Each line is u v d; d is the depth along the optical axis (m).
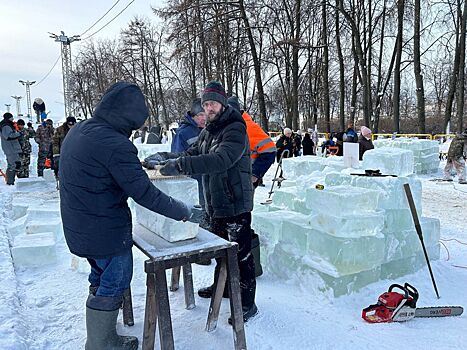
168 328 2.27
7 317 2.85
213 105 2.79
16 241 4.49
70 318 3.07
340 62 23.23
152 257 2.22
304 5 22.67
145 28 35.09
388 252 3.87
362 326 3.02
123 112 2.25
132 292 3.58
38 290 3.62
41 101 25.41
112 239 2.28
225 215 2.96
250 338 2.79
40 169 11.62
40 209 5.65
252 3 21.33
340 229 3.44
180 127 4.83
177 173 2.51
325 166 5.33
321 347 2.71
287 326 2.97
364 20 23.03
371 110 25.42
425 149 12.96
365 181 4.00
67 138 2.31
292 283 3.77
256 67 22.09
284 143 12.48
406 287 3.29
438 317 3.22
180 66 25.83
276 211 4.52
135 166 2.18
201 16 21.31
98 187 2.20
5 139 10.55
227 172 2.89
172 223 2.47
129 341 2.58
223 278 2.72
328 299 3.43
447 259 4.58
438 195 9.34
